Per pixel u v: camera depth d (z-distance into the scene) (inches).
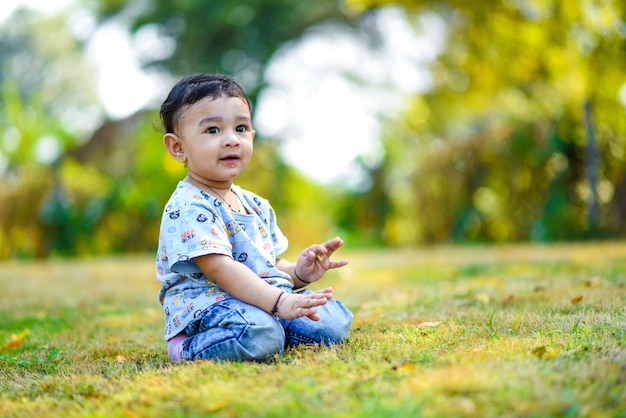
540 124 424.5
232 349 90.7
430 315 124.3
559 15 364.2
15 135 490.0
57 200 474.3
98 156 568.4
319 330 98.4
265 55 673.0
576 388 68.1
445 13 481.7
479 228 464.1
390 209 536.4
